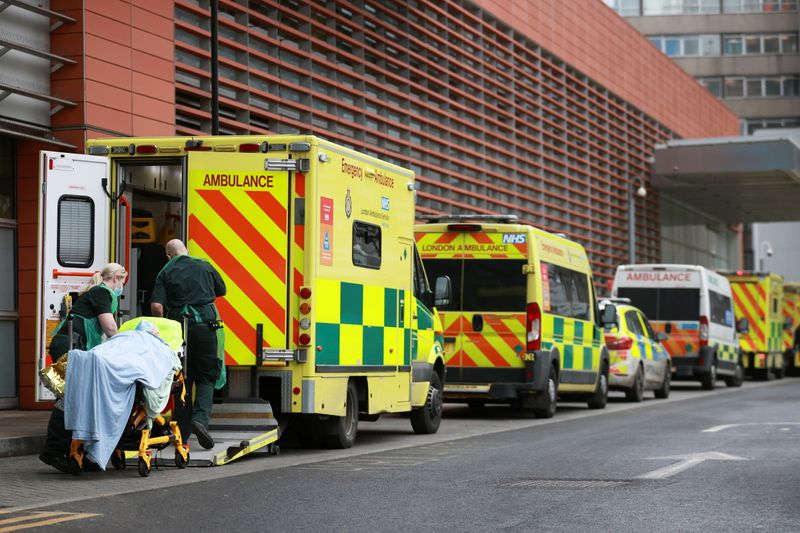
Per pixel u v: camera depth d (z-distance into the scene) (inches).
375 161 530.0
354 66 958.4
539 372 724.0
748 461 451.2
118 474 411.2
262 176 472.4
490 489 369.4
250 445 455.8
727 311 1221.1
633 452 492.1
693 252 2027.6
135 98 693.9
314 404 471.8
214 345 444.5
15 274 658.2
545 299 741.3
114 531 290.4
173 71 724.7
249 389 474.3
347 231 499.5
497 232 734.5
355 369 508.1
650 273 1120.8
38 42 654.5
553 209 1371.8
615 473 413.4
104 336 438.6
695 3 3371.1
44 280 513.3
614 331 925.2
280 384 481.1
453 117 1114.1
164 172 531.2
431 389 615.5
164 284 444.1
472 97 1157.1
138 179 519.2
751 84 3348.9
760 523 303.0
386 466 438.9
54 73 661.9
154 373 404.5
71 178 513.7
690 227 2011.6
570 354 785.6
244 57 810.2
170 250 453.4
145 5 704.4
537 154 1314.0
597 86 1540.4
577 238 1443.2
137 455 414.9
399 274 557.6
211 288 449.4
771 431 604.4
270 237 470.9
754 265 3144.7
